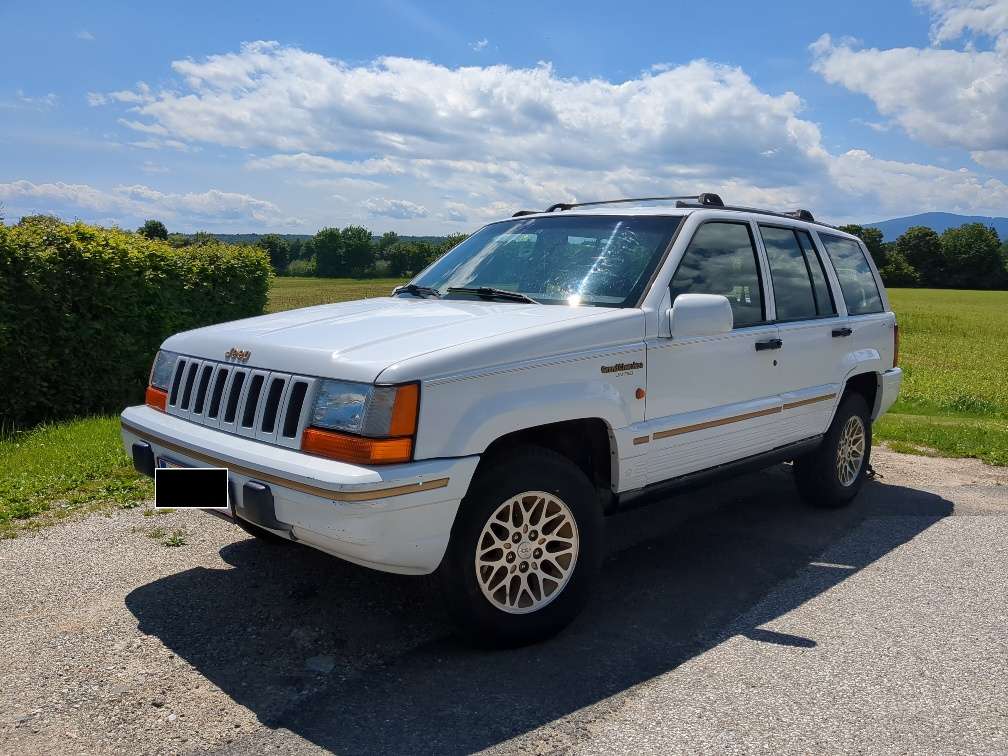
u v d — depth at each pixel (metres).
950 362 21.17
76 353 8.52
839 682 3.17
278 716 2.87
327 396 3.02
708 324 3.82
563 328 3.48
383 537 2.88
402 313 3.80
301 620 3.66
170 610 3.72
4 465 5.93
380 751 2.66
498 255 4.64
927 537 5.07
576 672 3.23
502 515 3.32
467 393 3.10
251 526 4.11
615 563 4.56
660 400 3.92
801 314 5.02
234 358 3.47
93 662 3.23
